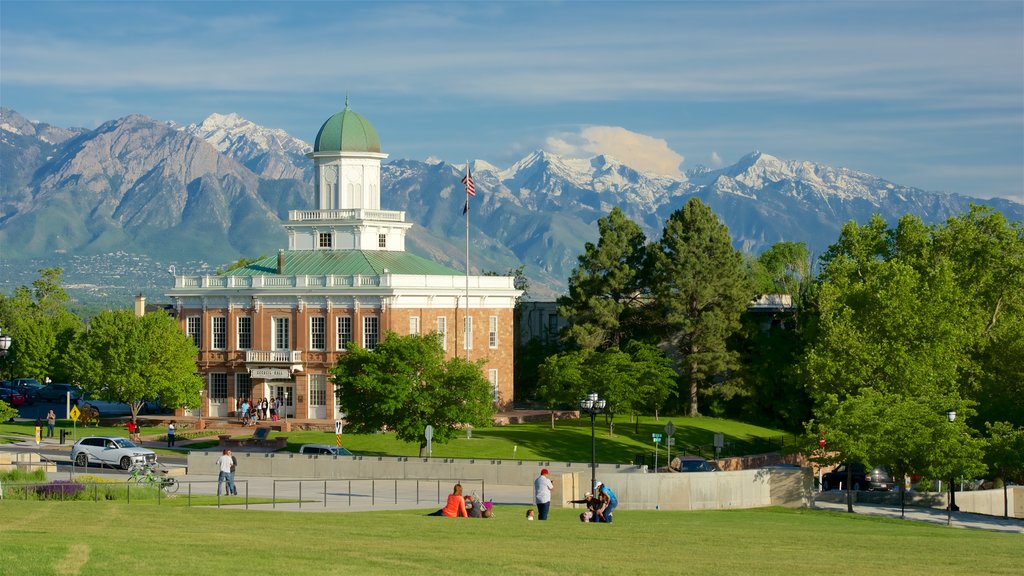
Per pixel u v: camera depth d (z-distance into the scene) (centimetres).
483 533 8831
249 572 6569
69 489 11419
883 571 7544
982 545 9481
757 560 7856
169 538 7750
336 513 10356
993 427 15850
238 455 15612
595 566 7275
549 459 19075
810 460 15088
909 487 17988
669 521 10900
